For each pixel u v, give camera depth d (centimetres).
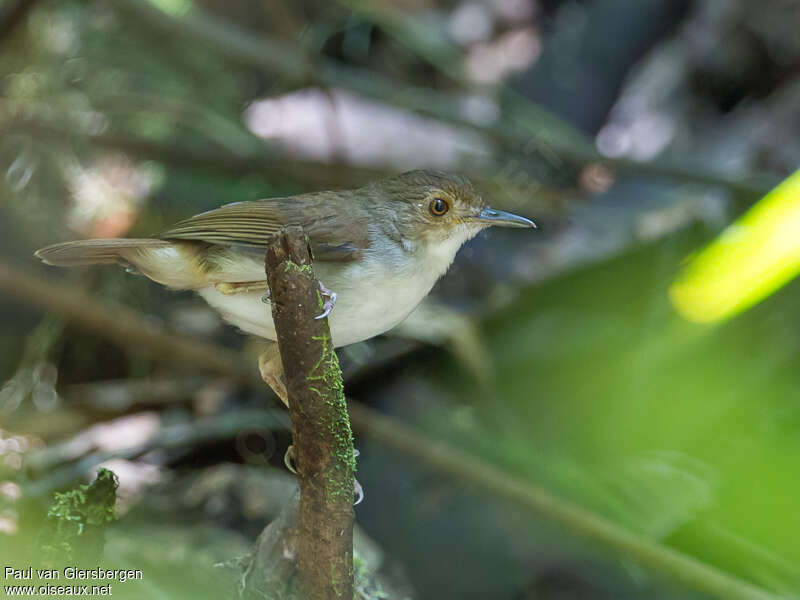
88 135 1334
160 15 1320
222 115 1452
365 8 1455
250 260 720
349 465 586
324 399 568
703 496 866
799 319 1034
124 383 1216
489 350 1157
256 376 1150
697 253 1109
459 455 1014
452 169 1396
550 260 1249
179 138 1433
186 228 732
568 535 1002
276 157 1377
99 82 1423
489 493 1035
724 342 1025
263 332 754
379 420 1045
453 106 1440
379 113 1498
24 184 1290
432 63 1552
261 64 1352
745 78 1529
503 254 1317
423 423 1107
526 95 1565
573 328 1139
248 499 1007
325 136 1460
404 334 1176
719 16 1557
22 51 1411
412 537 1038
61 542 643
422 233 769
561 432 1068
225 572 761
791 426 935
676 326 1034
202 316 1291
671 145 1482
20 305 1248
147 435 1121
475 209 781
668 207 1264
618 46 1597
